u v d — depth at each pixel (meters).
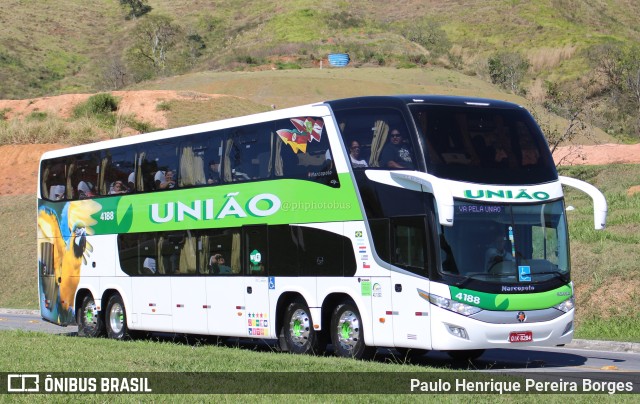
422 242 15.60
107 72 138.50
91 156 23.50
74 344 18.70
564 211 16.45
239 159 19.33
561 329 15.95
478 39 164.00
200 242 20.14
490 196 15.80
